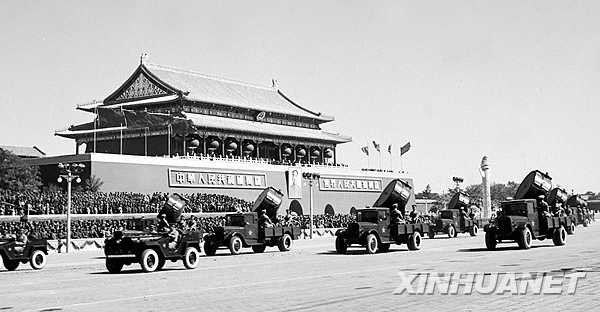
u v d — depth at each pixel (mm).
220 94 101062
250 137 96500
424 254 33938
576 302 14836
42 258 31828
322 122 117250
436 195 171000
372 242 36844
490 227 36312
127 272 27797
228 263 31672
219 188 83500
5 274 28344
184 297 17719
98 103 97375
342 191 102438
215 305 15906
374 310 14375
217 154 94500
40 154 111875
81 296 18594
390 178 112875
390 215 38719
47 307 16312
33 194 62812
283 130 103188
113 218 62938
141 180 74875
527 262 26203
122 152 92125
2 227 52094
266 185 90188
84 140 94688
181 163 79438
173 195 38375
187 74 102625
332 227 84812
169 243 28188
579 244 39688
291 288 19219
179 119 84000
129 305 16312
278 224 44344
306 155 107938
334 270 25219
